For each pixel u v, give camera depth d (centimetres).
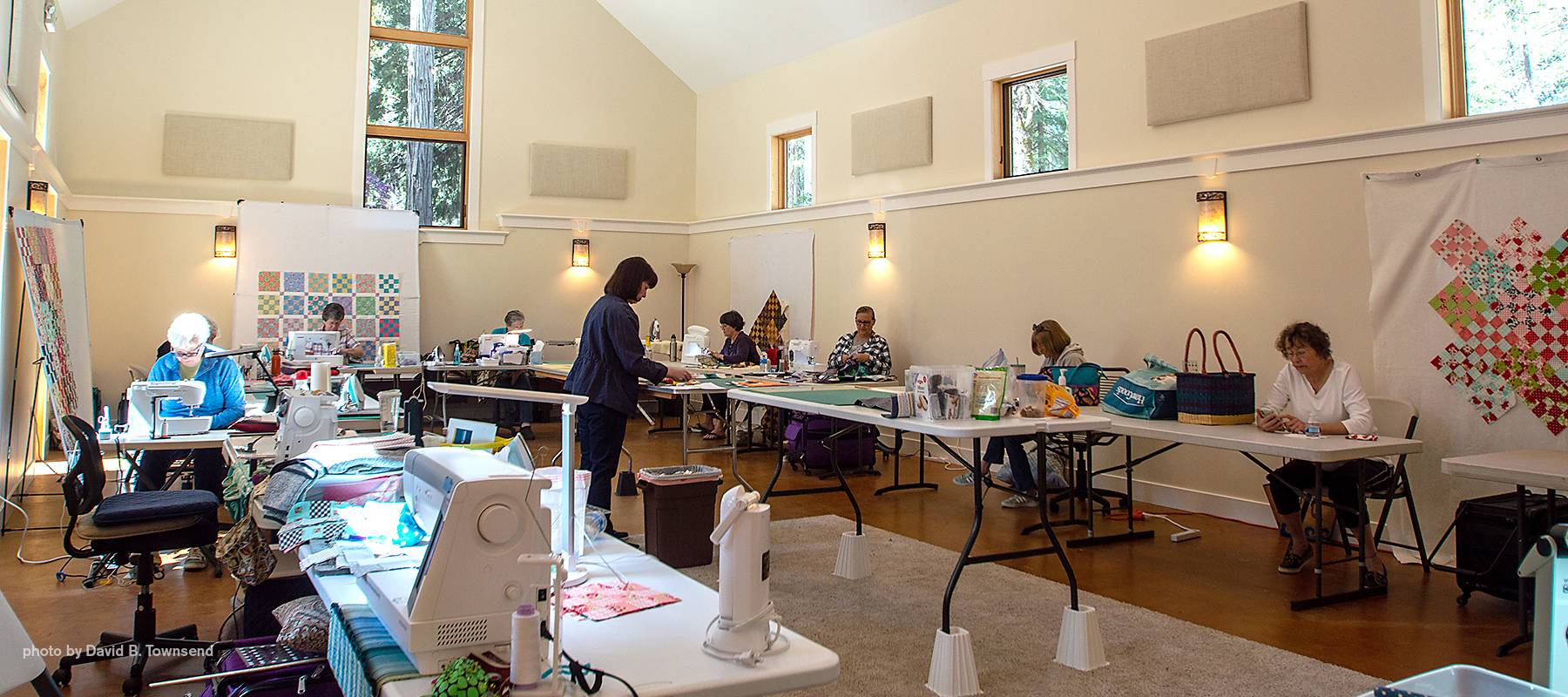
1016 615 343
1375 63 464
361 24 894
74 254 560
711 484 416
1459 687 129
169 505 310
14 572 407
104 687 285
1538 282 399
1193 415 421
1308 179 485
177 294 823
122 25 813
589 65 977
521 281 947
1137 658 299
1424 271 438
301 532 203
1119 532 482
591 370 420
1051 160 638
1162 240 553
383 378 781
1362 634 326
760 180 913
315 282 858
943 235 701
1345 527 432
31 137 541
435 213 928
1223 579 397
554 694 130
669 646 152
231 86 849
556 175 959
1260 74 506
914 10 727
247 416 446
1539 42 418
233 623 302
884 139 750
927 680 283
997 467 630
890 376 710
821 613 346
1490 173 415
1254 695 270
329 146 883
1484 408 417
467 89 932
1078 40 607
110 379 798
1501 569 347
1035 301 630
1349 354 468
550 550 148
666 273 1010
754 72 920
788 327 855
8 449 495
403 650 145
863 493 589
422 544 191
